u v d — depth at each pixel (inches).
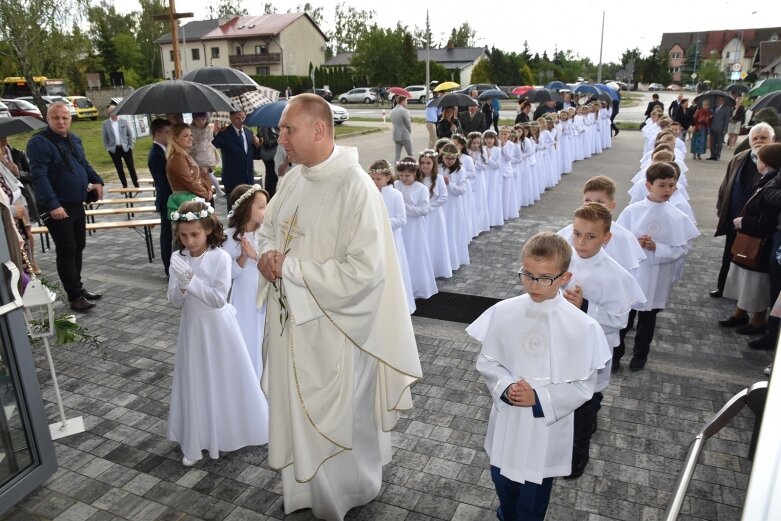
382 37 1963.6
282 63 2242.9
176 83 247.4
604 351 99.7
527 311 101.3
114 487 133.0
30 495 130.6
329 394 110.9
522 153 434.0
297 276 105.4
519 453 100.4
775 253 184.5
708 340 205.0
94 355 198.8
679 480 64.6
